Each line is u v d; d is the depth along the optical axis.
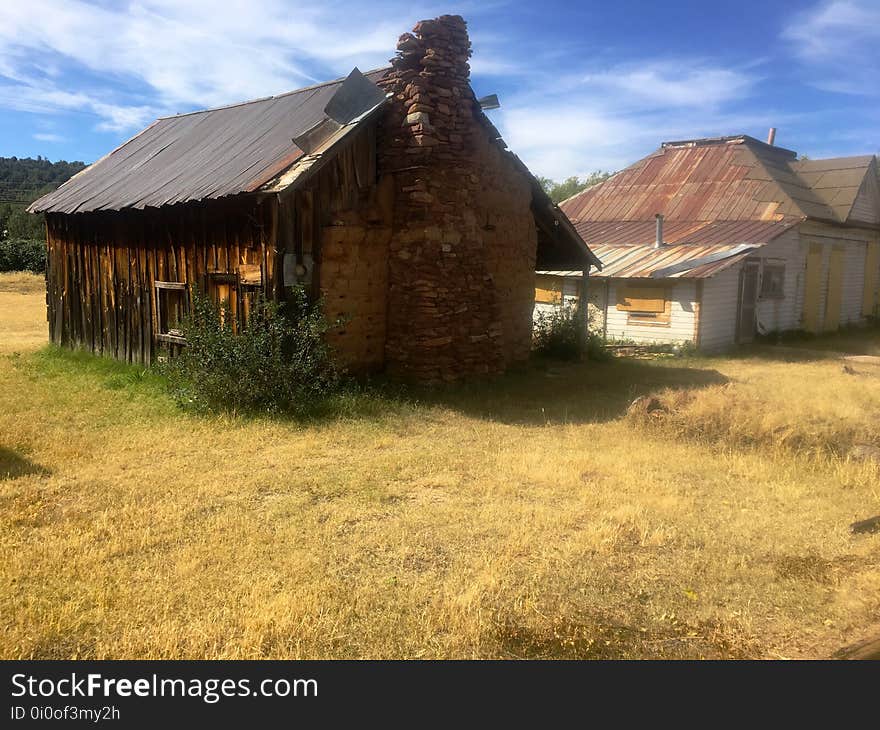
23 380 11.90
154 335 12.48
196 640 4.05
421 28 11.43
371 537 5.61
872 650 4.16
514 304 13.73
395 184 11.68
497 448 8.46
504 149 12.76
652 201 26.20
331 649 4.05
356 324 11.41
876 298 29.25
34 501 6.23
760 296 21.72
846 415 9.09
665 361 17.56
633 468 7.74
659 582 5.02
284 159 10.55
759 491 7.08
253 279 10.59
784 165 27.39
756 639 4.33
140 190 12.44
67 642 4.05
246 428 8.93
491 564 5.15
